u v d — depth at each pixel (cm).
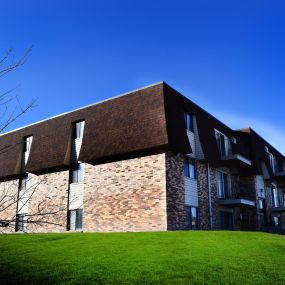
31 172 2628
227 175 2759
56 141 2536
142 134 2016
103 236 1588
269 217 3238
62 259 1138
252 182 2888
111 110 2267
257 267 1054
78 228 2300
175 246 1319
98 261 1092
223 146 2727
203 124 2439
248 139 2980
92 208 2228
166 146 1941
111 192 2162
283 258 1198
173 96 2177
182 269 1002
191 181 2222
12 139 2914
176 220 1983
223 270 1006
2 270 1036
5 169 2808
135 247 1299
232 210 2681
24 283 916
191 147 2292
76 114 2494
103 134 2214
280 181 3688
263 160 3138
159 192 1961
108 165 2219
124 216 2066
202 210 2270
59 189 2466
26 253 1246
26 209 2597
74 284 891
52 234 1731
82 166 2414
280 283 917
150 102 2089
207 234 1633
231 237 1584
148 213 1973
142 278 924
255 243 1463
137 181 2062
